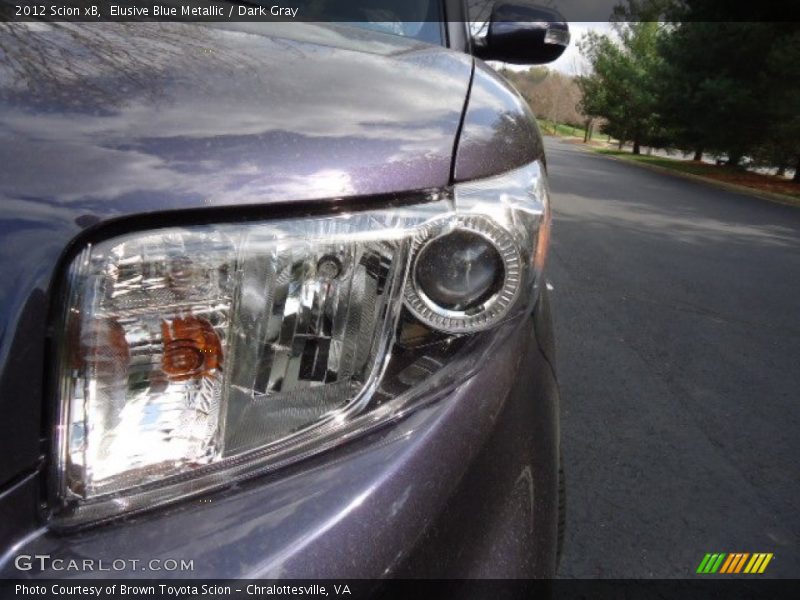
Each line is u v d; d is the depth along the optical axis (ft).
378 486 2.77
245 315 2.71
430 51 4.76
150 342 2.58
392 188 2.89
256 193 2.67
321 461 2.82
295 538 2.60
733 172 75.10
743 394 12.00
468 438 3.03
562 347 13.71
